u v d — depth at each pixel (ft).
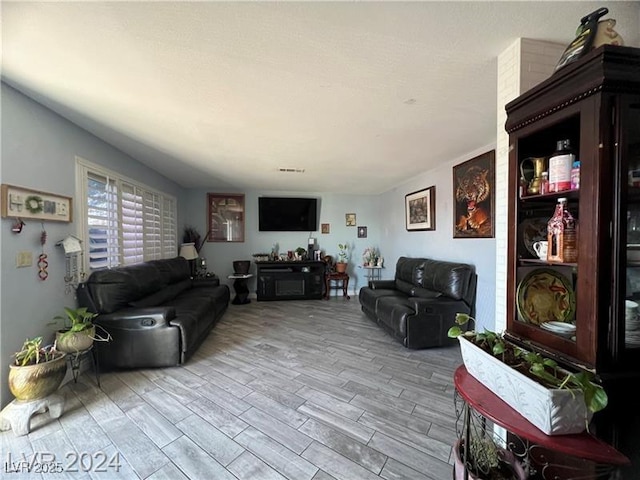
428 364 8.98
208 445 5.36
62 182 7.70
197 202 18.76
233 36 4.46
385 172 14.16
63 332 6.86
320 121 7.89
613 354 3.16
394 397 7.04
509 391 3.32
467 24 4.22
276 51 4.86
